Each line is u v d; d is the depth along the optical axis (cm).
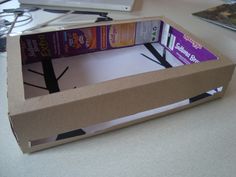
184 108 41
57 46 50
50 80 45
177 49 53
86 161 31
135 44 58
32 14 72
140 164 31
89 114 31
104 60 52
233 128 38
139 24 54
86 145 34
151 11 81
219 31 69
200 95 40
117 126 35
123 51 56
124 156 32
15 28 62
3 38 56
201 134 37
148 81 33
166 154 33
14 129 27
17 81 30
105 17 72
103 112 32
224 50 59
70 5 77
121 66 50
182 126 38
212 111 41
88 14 73
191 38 48
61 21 67
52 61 50
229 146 35
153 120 39
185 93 38
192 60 49
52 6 77
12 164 30
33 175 29
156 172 30
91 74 47
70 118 30
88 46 53
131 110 34
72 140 34
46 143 32
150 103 35
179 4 90
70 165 31
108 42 54
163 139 35
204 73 37
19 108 27
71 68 49
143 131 36
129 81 32
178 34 51
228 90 46
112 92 30
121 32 54
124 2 77
